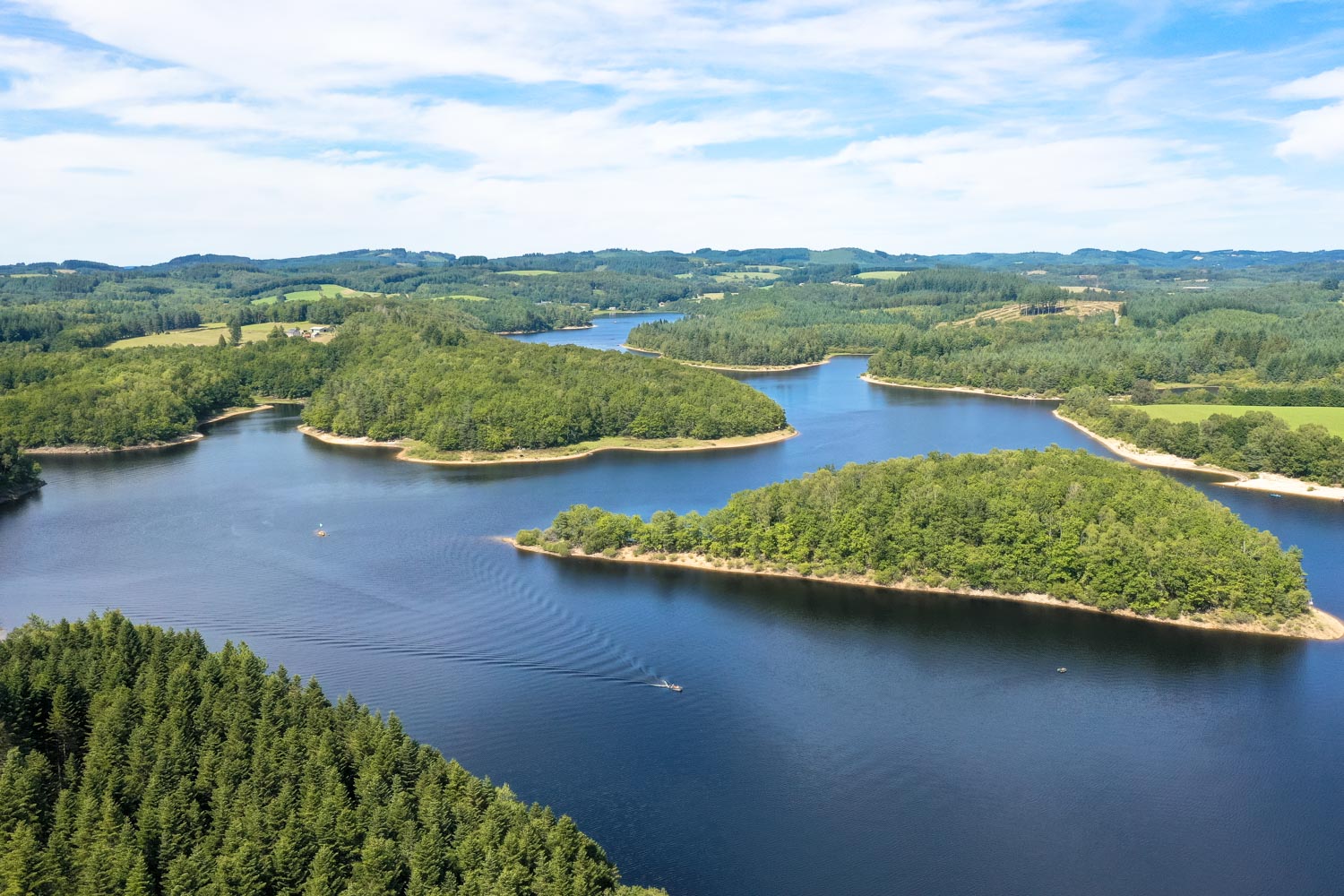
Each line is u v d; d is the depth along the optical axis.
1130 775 147.62
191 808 118.25
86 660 150.62
